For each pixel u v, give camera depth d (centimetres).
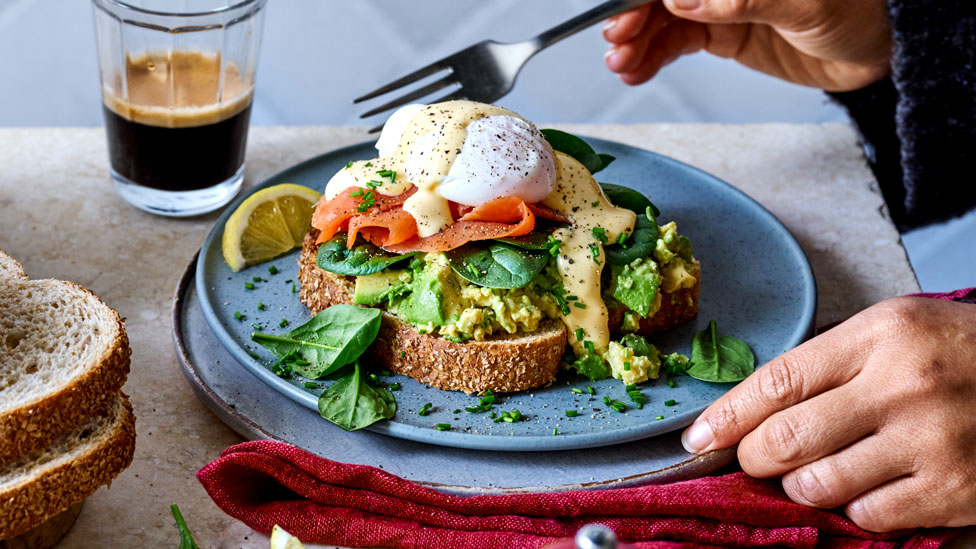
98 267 85
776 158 97
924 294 81
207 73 86
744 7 88
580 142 84
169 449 76
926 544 72
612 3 88
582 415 76
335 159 90
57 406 69
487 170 77
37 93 118
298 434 75
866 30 92
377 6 114
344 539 72
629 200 83
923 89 92
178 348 78
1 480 69
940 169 95
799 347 75
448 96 90
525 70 119
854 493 72
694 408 76
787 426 72
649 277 78
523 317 76
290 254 85
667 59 98
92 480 70
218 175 88
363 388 76
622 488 73
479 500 72
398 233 76
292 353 77
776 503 72
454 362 76
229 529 72
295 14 114
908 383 72
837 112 116
